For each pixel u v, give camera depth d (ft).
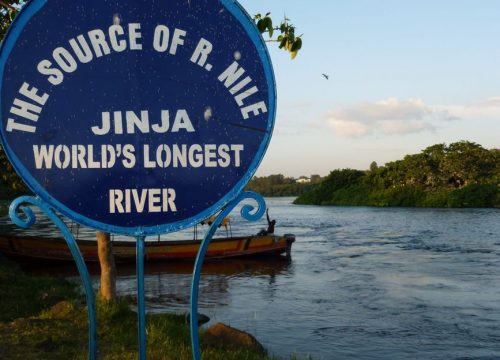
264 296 55.98
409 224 165.07
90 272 70.69
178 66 11.01
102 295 34.17
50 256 76.33
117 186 10.85
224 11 11.01
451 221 175.73
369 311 48.93
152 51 10.98
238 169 11.03
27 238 75.31
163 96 10.97
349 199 370.12
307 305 51.42
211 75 11.02
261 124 11.03
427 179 326.44
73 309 30.89
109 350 23.63
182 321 35.40
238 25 11.02
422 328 42.96
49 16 10.79
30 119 10.71
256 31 10.99
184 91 11.00
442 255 89.30
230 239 83.61
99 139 10.84
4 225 140.36
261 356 28.12
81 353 23.03
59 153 10.77
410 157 338.75
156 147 10.94
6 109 10.68
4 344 24.07
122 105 10.91
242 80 11.02
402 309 49.73
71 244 10.68
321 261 83.66
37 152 10.73
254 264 80.74
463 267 75.61
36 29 10.77
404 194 325.01
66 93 10.82
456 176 316.81
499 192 287.48
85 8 10.86
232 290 59.57
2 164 38.37
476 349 37.52
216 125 11.01
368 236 125.90
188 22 11.00
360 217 209.77
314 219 198.80
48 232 124.36
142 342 10.61
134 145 10.91
